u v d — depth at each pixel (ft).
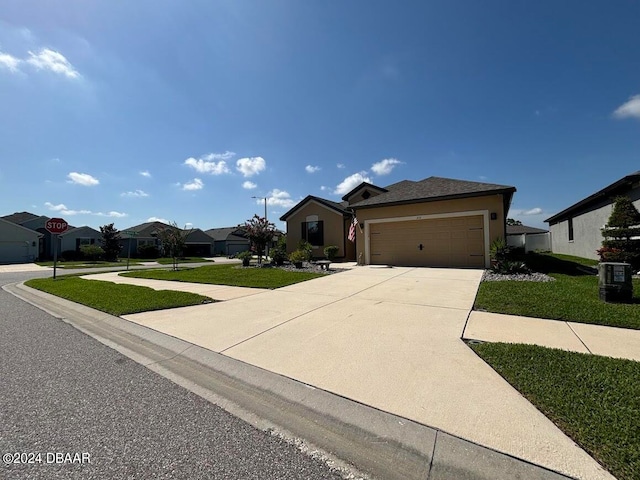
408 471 6.27
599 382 9.07
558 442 6.64
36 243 112.47
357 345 13.35
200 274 43.19
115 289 31.55
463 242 42.37
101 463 6.50
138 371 11.91
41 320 20.83
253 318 18.67
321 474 6.18
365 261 48.96
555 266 39.24
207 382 10.87
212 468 6.34
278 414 8.64
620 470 5.76
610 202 44.09
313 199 67.21
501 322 16.21
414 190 48.39
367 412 8.33
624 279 18.90
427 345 13.07
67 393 9.92
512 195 40.98
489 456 6.41
